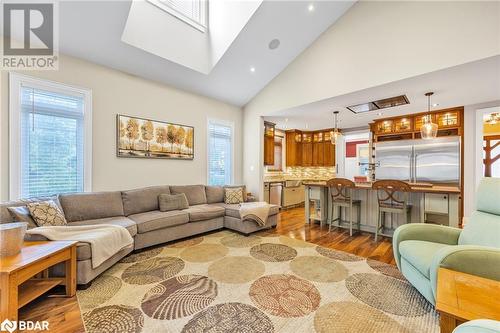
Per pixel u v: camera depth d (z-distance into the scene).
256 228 3.86
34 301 1.88
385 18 3.18
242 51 3.85
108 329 1.57
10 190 2.62
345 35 3.61
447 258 1.45
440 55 2.72
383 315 1.71
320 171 7.50
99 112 3.36
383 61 3.20
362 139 7.46
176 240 3.45
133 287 2.11
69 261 1.95
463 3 2.57
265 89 5.01
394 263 2.65
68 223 2.74
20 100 2.72
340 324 1.62
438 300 1.11
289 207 6.36
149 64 3.57
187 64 3.76
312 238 3.61
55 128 3.01
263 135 5.37
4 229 1.65
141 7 3.18
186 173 4.53
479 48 2.48
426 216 3.53
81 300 1.91
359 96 3.76
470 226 1.89
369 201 3.94
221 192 4.70
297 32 3.78
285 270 2.47
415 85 3.25
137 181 3.80
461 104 4.23
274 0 3.20
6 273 1.44
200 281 2.23
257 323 1.63
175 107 4.34
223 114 5.25
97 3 2.52
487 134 6.05
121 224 2.75
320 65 3.95
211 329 1.57
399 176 5.17
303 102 4.24
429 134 3.40
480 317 0.98
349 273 2.40
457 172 4.43
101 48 3.09
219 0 3.79
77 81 3.15
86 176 3.23
